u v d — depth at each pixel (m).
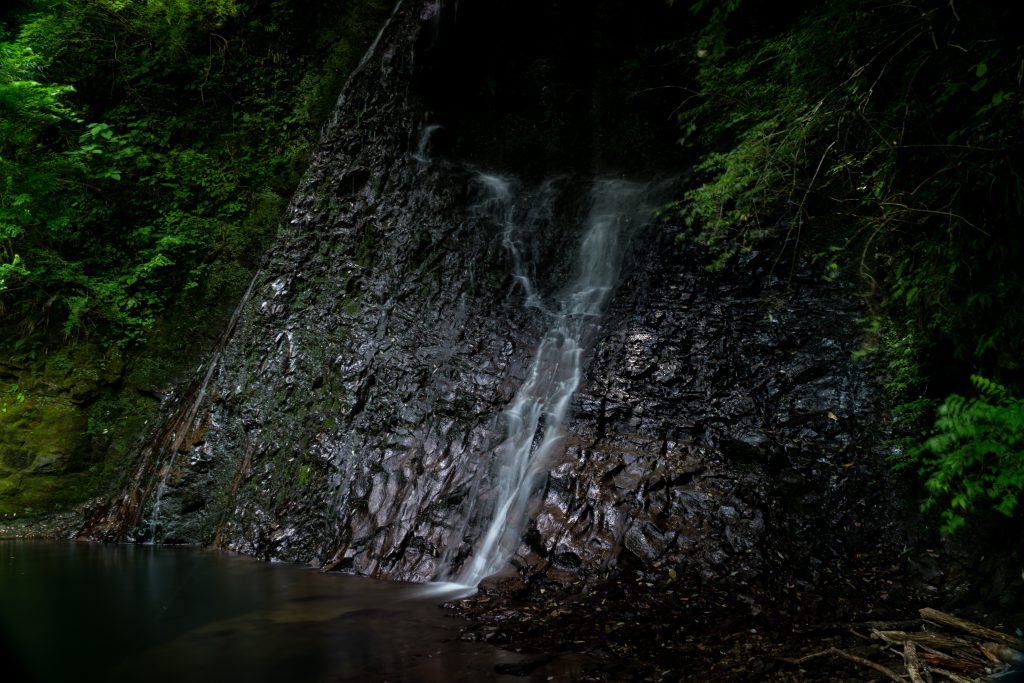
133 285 9.02
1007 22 3.67
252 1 10.58
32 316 8.52
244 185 9.91
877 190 4.61
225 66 10.38
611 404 6.33
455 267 8.42
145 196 9.55
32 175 8.52
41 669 3.70
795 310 6.46
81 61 10.01
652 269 7.70
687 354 6.61
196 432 7.68
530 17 10.41
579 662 3.58
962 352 4.56
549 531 5.24
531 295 8.26
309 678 3.51
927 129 4.15
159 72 10.20
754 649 3.69
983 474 3.49
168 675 3.60
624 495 5.35
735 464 5.55
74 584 5.45
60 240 9.02
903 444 5.06
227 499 7.14
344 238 8.86
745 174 4.82
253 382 7.91
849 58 4.31
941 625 3.89
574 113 10.18
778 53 5.12
